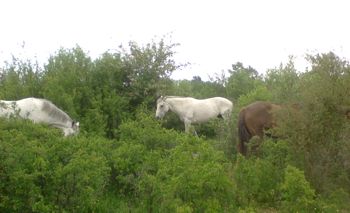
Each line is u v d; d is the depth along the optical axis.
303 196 6.33
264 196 7.23
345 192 6.99
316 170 7.31
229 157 10.55
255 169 7.26
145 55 12.80
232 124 11.25
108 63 12.23
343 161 7.35
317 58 7.48
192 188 6.12
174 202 5.94
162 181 6.48
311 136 7.34
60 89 11.14
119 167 7.32
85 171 6.10
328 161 7.36
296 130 7.38
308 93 7.38
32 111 9.59
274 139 8.81
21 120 7.74
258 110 9.58
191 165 6.34
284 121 7.55
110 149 7.82
